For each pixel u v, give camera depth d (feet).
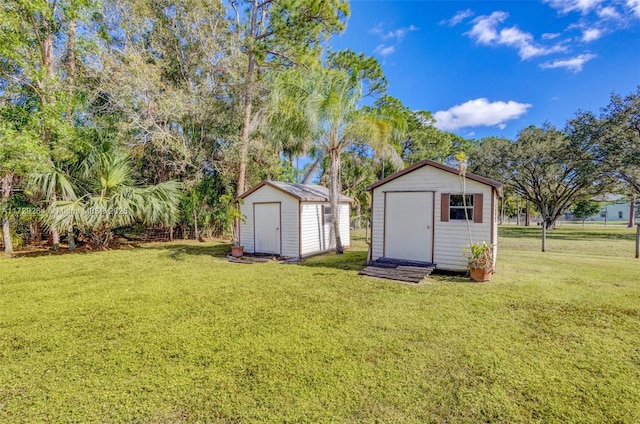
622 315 13.98
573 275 21.79
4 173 29.86
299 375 9.26
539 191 73.72
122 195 33.94
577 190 69.15
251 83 44.14
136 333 12.37
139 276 22.62
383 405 7.89
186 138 44.73
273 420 7.36
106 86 36.29
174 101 38.78
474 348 10.94
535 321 13.39
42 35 32.71
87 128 35.78
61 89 33.14
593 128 52.13
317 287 19.36
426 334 12.15
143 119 39.86
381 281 20.89
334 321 13.57
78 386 8.74
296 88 31.27
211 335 12.14
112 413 7.61
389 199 25.67
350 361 10.08
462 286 19.29
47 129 32.07
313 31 43.27
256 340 11.69
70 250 34.71
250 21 47.91
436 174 23.90
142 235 45.29
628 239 47.09
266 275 22.89
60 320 13.80
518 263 26.40
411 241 24.84
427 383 8.83
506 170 71.61
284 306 15.65
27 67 29.37
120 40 40.65
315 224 33.73
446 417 7.45
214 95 45.50
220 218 46.14
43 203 33.09
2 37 27.07
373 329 12.67
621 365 9.75
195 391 8.50
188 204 43.01
